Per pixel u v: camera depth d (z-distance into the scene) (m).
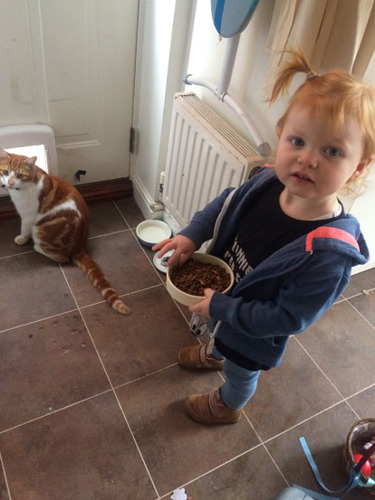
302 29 0.99
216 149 1.40
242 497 1.24
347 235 0.78
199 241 1.07
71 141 1.96
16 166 1.54
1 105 1.70
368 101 0.69
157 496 1.22
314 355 1.64
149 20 1.64
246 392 1.19
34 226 1.72
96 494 1.20
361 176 0.80
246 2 1.09
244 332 0.89
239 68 1.38
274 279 0.86
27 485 1.19
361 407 1.50
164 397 1.44
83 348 1.53
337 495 1.27
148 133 1.90
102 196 2.14
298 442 1.38
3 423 1.30
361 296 1.92
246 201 0.97
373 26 1.00
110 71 1.80
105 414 1.37
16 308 1.61
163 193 1.91
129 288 1.77
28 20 1.52
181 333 1.63
